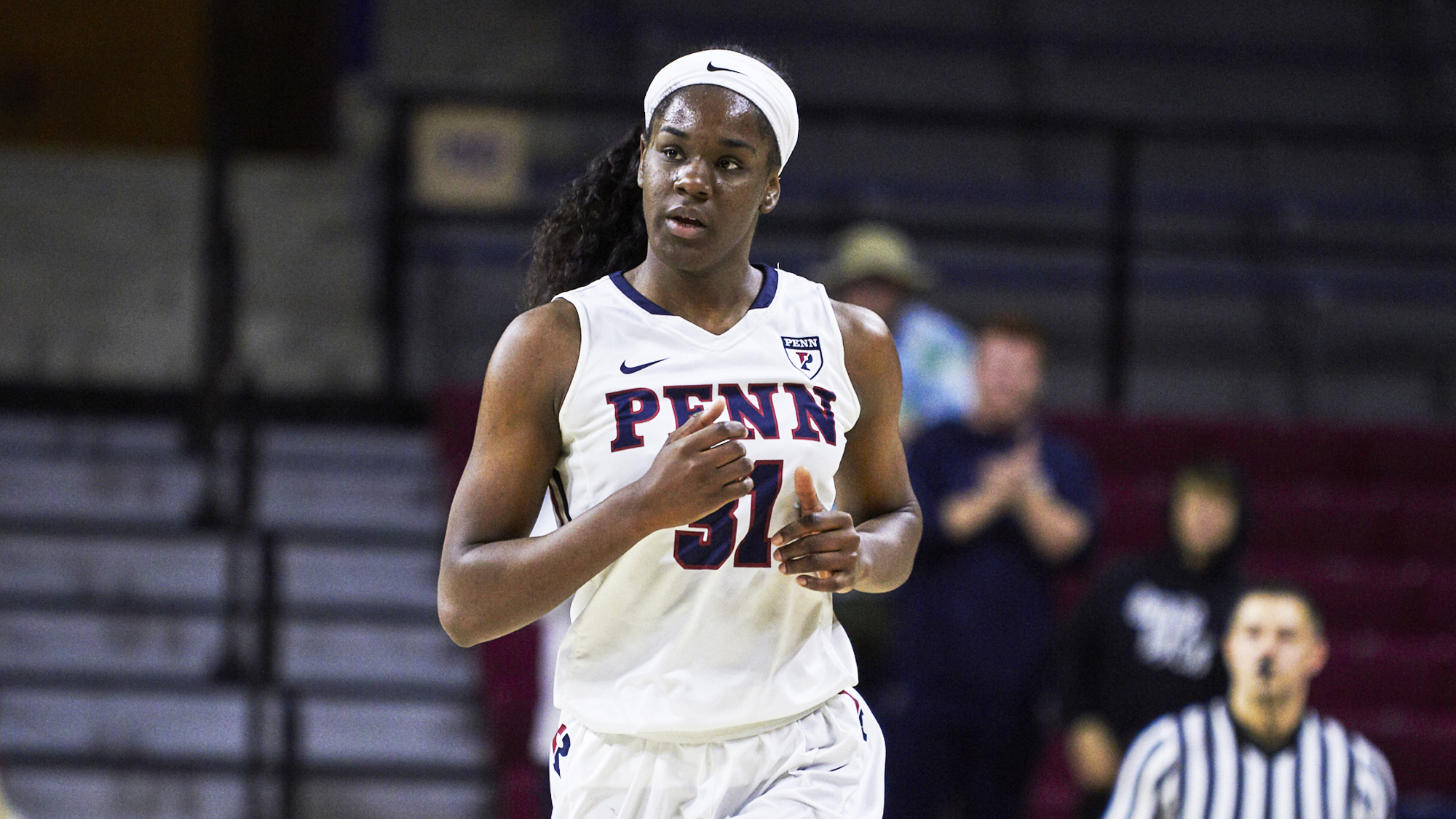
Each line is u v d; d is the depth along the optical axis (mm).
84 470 17516
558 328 5602
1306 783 9711
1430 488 18688
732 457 5215
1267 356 22906
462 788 14703
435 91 19109
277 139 25906
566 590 5254
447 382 20984
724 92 5512
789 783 5648
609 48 25703
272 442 18516
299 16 25922
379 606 16266
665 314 5672
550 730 11266
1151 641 12359
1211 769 9773
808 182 23641
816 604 5770
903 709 12828
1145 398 22281
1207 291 23031
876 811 5758
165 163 23422
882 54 26688
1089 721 12531
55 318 21266
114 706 14906
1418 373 23078
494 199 19328
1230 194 24844
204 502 16828
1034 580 13039
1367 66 27734
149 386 19797
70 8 25594
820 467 5660
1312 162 25969
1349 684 16125
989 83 26672
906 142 25312
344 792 14539
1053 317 22641
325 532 16797
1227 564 12445
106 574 16281
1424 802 15062
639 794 5680
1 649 15641
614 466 5516
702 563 5535
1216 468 12336
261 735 14250
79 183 22984
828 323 5891
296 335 21438
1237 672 9797
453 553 5453
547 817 11375
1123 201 19828
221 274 16656
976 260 22797
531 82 25203
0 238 22078
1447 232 24266
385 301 19891
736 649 5598
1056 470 13391
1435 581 16953
